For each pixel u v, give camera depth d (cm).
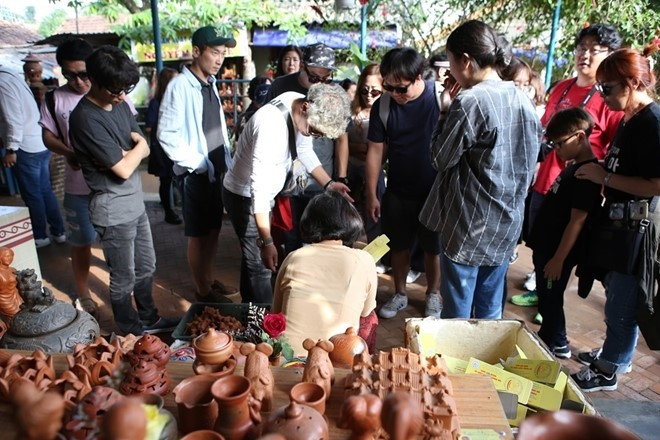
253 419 91
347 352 122
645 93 203
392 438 65
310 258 182
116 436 62
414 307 356
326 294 176
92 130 229
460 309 234
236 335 217
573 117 228
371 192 329
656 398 249
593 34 302
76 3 911
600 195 226
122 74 224
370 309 194
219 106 318
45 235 463
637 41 563
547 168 309
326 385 105
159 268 420
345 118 227
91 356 114
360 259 183
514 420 143
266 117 236
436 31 634
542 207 260
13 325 165
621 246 213
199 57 296
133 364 108
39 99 541
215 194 313
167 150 289
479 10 615
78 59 287
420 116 296
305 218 190
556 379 155
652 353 291
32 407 70
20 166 434
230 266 422
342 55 690
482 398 116
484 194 209
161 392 108
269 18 861
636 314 217
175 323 311
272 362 140
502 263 225
